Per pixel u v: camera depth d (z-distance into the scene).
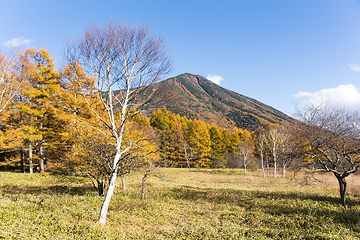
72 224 6.83
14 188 13.99
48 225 6.63
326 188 18.12
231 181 25.67
